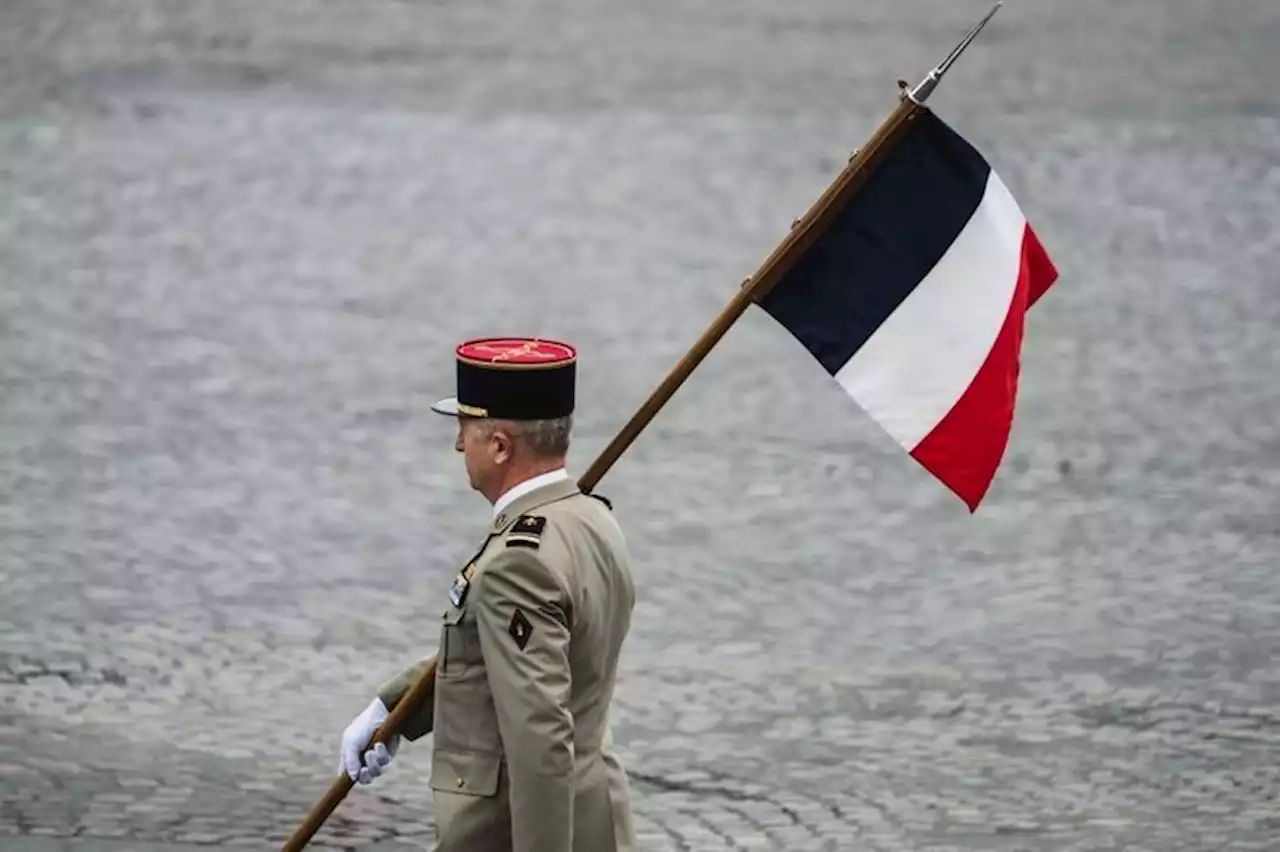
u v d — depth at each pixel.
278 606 31.38
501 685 15.77
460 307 49.31
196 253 53.16
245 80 74.94
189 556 33.38
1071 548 35.03
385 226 56.62
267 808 24.39
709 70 80.31
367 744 18.12
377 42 84.12
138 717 27.02
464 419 16.86
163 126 66.88
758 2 97.50
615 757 17.16
